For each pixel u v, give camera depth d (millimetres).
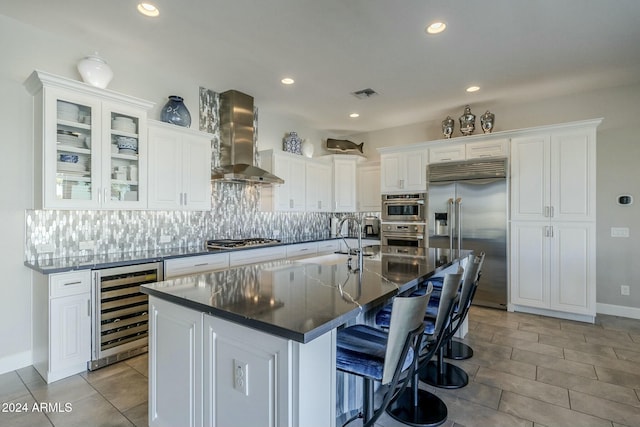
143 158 3092
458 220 4402
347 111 4902
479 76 3641
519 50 3061
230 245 3881
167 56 3188
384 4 2389
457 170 4480
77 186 2686
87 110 2734
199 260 3320
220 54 3141
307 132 5738
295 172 5059
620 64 3352
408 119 5305
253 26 2672
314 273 2109
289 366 1145
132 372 2551
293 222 5465
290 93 4164
